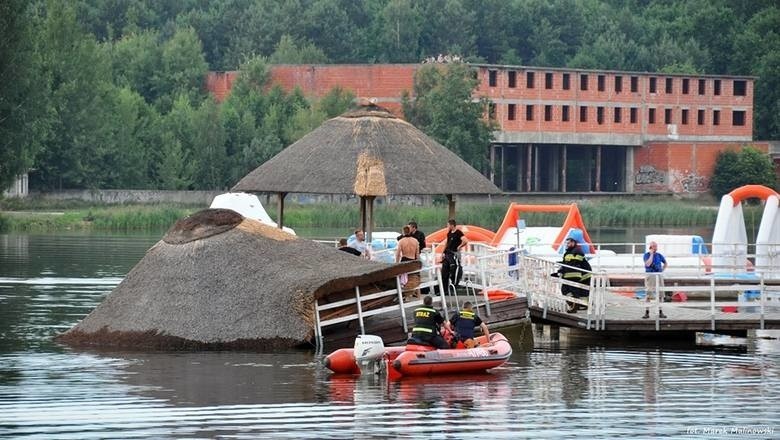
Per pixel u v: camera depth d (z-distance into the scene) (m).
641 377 50.47
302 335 54.53
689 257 78.62
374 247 76.00
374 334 56.38
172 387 46.81
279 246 57.97
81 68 175.25
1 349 55.47
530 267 60.91
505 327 59.34
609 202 194.12
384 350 50.22
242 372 49.91
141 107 192.75
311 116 197.38
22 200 166.50
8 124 137.62
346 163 68.62
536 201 189.62
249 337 54.78
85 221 147.62
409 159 69.25
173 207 167.50
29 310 70.50
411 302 57.66
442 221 156.88
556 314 59.50
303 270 56.81
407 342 52.94
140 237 133.00
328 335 56.00
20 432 39.66
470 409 43.69
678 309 64.31
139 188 185.12
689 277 72.19
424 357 49.50
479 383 48.62
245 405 43.81
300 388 46.97
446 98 196.00
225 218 58.66
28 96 139.00
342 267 57.16
